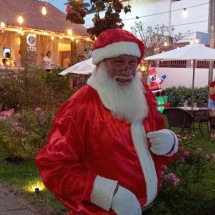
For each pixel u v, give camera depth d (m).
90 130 1.87
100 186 1.77
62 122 1.86
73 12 4.08
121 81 1.92
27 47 16.98
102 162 1.87
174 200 3.70
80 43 18.81
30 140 5.87
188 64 17.25
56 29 18.31
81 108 1.88
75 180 1.77
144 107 2.00
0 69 11.84
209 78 15.01
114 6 4.17
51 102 8.85
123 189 1.79
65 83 10.84
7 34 17.69
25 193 4.75
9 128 6.30
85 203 1.81
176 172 4.00
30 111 7.30
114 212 1.80
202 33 20.11
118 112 1.89
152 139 1.95
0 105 10.91
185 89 15.02
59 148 1.80
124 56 1.90
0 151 6.72
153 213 3.45
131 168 1.89
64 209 4.20
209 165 4.51
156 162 2.11
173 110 8.80
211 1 22.08
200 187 3.82
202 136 9.13
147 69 14.21
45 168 1.80
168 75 17.83
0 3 17.73
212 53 9.42
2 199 4.57
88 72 9.51
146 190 1.94
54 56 20.17
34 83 10.88
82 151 1.88
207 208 3.75
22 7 18.59
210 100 10.00
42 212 4.19
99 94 1.92
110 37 1.91
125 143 1.89
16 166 6.02
